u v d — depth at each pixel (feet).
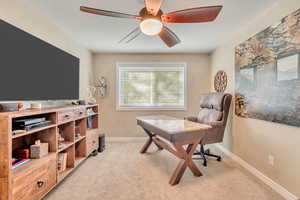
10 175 3.97
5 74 4.81
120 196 5.68
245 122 8.05
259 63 6.89
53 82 7.15
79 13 6.77
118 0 5.85
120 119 12.87
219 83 11.02
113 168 7.82
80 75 10.51
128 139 12.82
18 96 5.28
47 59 6.75
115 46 11.12
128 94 13.05
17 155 5.24
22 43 5.44
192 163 6.89
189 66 12.91
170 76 13.04
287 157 5.60
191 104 13.01
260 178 6.89
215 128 8.54
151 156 9.39
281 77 5.72
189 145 7.07
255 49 7.13
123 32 8.74
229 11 6.58
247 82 7.76
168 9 6.39
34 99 6.00
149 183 6.50
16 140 5.61
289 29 5.38
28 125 4.70
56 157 5.89
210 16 4.98
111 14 5.03
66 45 8.85
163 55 12.87
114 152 10.08
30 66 5.80
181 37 9.50
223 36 9.39
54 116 5.86
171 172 7.43
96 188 6.15
